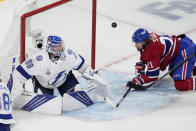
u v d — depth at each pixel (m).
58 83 14.75
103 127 13.18
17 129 13.09
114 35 20.78
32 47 15.46
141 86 15.22
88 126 13.27
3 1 24.62
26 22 15.20
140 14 22.67
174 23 21.84
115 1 23.94
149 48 15.15
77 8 18.42
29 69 13.79
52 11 16.66
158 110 14.24
